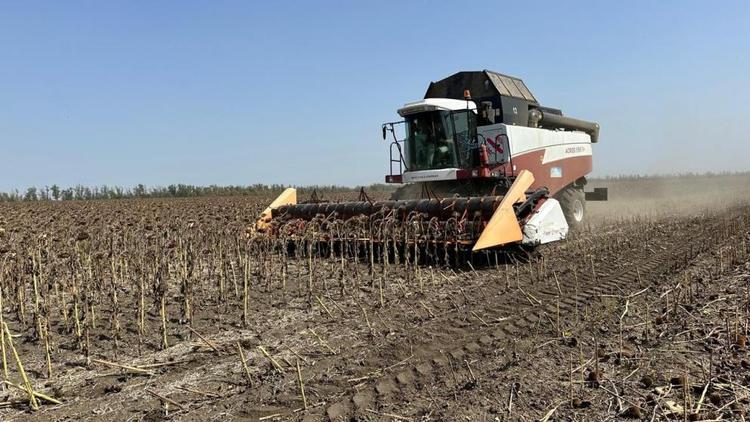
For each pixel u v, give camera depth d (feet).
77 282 21.62
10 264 23.21
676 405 12.12
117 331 18.56
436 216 31.83
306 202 38.88
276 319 20.77
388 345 17.26
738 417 11.50
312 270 27.78
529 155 43.88
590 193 60.49
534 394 13.12
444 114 41.47
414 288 25.52
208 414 12.58
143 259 24.58
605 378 13.87
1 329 14.62
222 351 17.12
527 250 30.78
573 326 18.63
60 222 44.34
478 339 17.61
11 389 14.30
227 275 25.82
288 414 12.48
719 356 14.92
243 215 49.67
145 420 12.35
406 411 12.48
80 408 13.07
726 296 21.04
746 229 41.63
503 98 43.88
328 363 15.78
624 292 23.32
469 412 12.25
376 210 33.71
